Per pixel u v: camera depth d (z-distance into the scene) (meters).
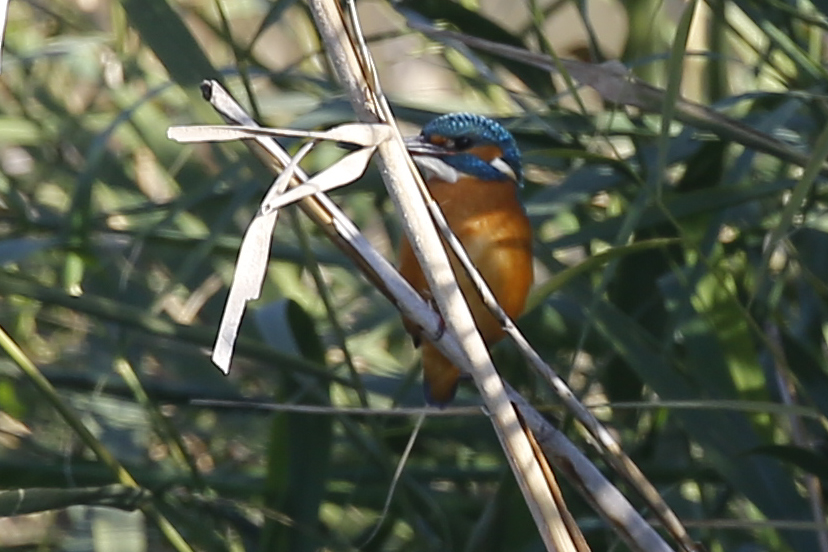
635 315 6.16
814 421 6.26
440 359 5.42
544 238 7.43
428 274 3.52
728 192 5.42
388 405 6.61
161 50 4.26
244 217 8.01
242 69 4.82
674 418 6.04
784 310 6.80
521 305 5.79
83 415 6.72
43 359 7.56
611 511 3.84
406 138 6.26
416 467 6.33
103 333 6.85
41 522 7.46
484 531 5.15
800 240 6.13
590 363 7.71
